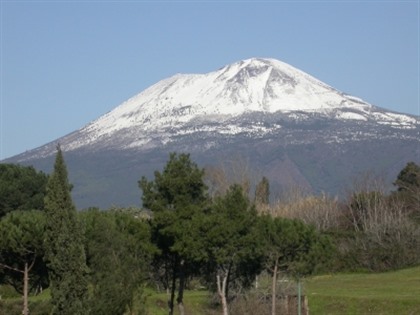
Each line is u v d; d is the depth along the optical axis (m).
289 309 52.62
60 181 43.97
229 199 47.03
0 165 78.75
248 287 51.31
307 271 48.41
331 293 63.12
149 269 48.44
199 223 45.81
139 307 46.47
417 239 83.31
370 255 82.19
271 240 47.38
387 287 67.88
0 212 74.31
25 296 47.50
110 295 44.44
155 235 47.50
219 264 47.22
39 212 49.69
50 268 44.34
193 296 58.38
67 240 43.41
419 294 62.12
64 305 43.19
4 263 47.94
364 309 58.16
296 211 94.75
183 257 46.81
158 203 47.06
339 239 85.69
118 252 45.56
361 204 93.88
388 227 83.94
